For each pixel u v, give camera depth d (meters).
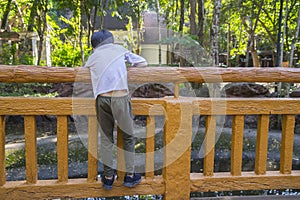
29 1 8.11
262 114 1.98
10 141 5.15
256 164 2.06
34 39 10.16
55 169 3.95
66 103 1.81
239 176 2.02
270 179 2.04
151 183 1.95
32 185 1.87
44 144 5.00
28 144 1.85
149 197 3.03
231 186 2.02
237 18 9.80
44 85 6.59
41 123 6.28
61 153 1.88
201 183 1.99
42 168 3.97
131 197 3.00
